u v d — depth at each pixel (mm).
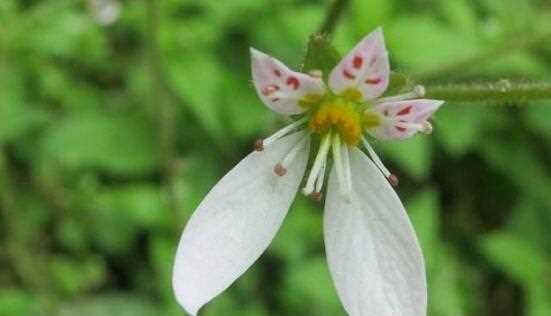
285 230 164
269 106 116
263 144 114
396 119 115
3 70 173
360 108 116
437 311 158
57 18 177
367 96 115
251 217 113
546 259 168
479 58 146
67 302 169
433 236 160
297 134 117
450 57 165
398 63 165
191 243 111
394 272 114
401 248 114
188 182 168
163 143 157
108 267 173
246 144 172
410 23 167
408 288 113
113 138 173
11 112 172
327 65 115
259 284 166
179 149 172
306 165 117
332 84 115
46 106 175
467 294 172
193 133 172
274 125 147
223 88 169
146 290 170
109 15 177
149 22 149
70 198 171
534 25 170
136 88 172
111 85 180
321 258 161
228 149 171
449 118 169
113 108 176
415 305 112
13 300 165
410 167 163
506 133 177
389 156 172
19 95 174
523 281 169
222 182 113
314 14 168
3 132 171
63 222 172
